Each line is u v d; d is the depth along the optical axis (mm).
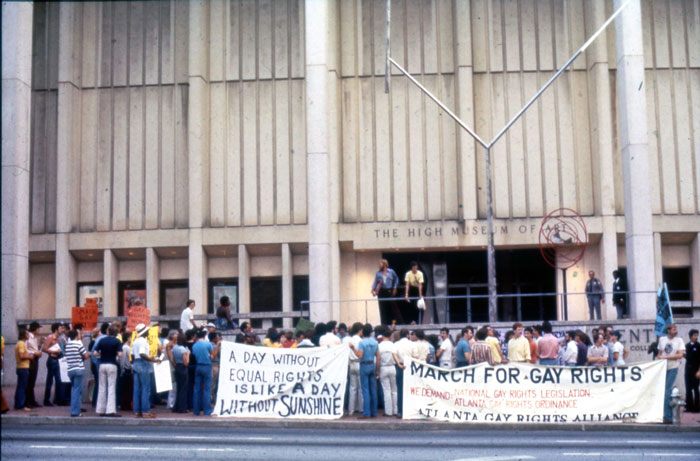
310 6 28031
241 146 31547
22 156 27047
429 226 30438
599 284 26141
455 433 14539
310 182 27484
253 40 31875
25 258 26953
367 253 31656
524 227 30266
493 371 15906
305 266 31766
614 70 30812
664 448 11898
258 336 23406
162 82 31656
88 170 31469
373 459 10430
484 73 31109
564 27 31141
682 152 30562
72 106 31297
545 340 17438
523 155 30766
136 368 16484
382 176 31016
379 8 31578
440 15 31406
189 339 17750
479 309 31375
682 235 30609
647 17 31109
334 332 18750
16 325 26297
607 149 30109
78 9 31766
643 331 22703
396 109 31219
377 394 18297
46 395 19031
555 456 10820
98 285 31875
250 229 30953
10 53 27016
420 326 22844
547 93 30969
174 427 15438
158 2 31953
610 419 15617
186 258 31938
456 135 31047
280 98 31625
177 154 31359
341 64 31391
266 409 16391
